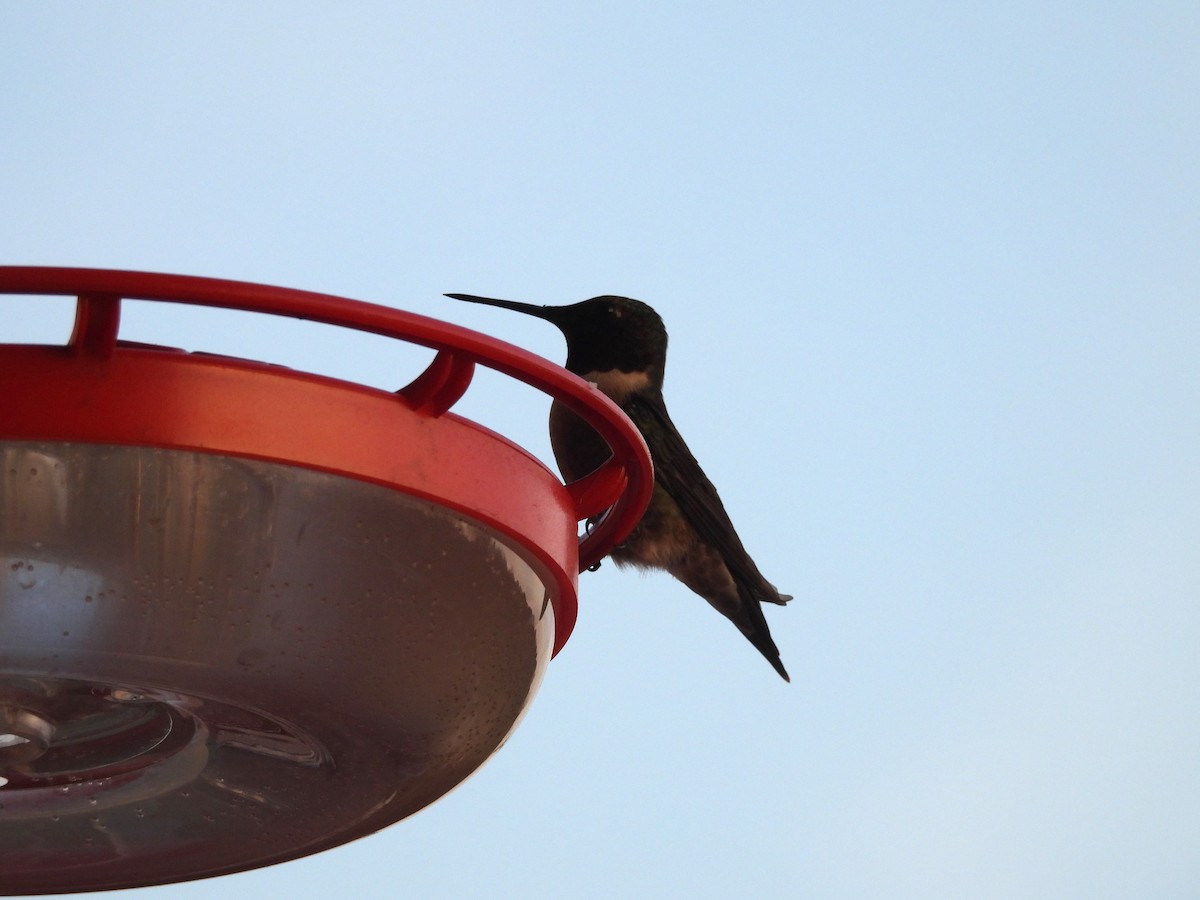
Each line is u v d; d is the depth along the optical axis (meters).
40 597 4.01
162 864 5.39
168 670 4.22
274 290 4.00
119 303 3.97
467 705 4.78
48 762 4.85
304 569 4.22
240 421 4.12
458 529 4.47
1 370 4.01
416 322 4.21
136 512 4.04
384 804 5.10
